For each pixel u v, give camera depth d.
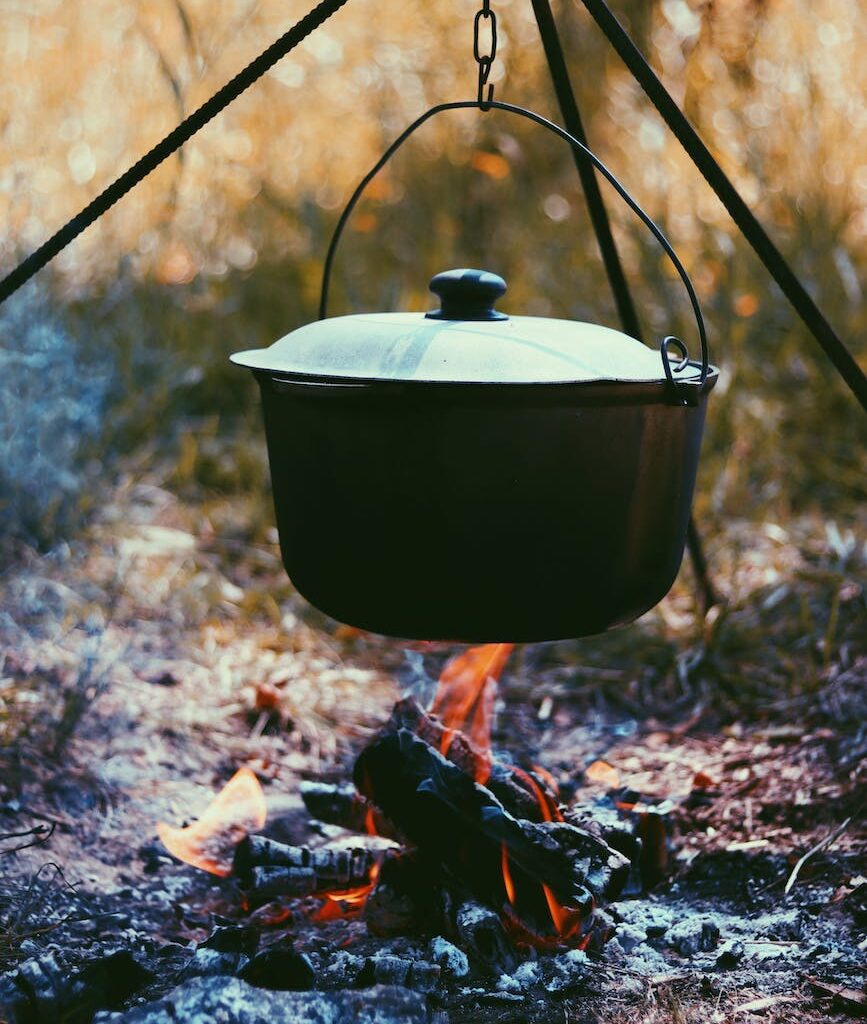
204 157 4.67
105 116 4.53
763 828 2.22
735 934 1.92
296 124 4.96
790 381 3.87
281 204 4.59
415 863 1.96
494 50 1.84
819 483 3.66
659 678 2.90
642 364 1.75
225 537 3.53
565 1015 1.69
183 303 4.25
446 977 1.79
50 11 4.75
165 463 3.84
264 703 2.75
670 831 2.22
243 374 4.15
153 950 1.90
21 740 2.47
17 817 2.26
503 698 2.87
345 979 1.75
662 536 1.82
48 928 1.90
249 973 1.71
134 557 3.30
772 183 4.20
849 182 4.23
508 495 1.67
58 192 4.29
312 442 1.74
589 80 4.41
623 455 1.71
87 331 3.87
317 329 1.84
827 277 3.95
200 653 2.97
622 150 4.38
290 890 2.01
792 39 4.50
